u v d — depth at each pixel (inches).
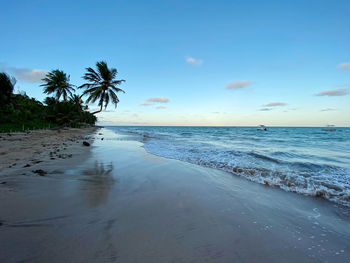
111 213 92.0
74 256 59.2
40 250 61.0
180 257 62.4
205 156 283.3
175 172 184.9
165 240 71.6
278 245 72.5
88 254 60.6
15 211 88.6
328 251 70.2
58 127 912.9
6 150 248.5
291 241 75.6
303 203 118.1
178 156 282.7
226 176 178.1
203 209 102.2
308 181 163.2
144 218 88.7
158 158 262.1
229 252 66.7
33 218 82.7
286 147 443.2
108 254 61.2
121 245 66.6
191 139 686.5
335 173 192.1
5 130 538.0
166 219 88.7
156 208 100.9
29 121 797.9
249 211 102.6
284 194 133.6
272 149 389.4
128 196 116.6
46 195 111.3
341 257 66.7
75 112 1195.9
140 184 142.6
